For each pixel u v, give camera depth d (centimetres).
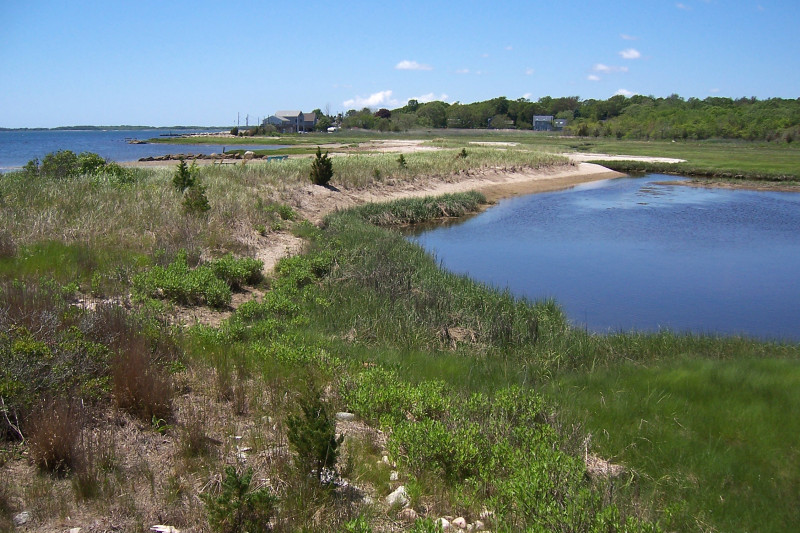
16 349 566
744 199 3431
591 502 476
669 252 2123
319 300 1202
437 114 13662
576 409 741
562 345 1083
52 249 1177
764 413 749
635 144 7856
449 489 525
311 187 2675
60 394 544
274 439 561
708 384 849
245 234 1661
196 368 718
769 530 527
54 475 465
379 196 2959
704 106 11588
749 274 1817
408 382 760
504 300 1334
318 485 478
